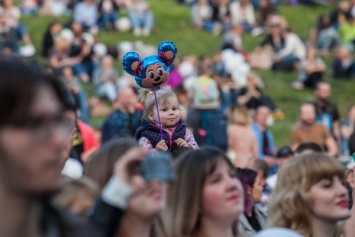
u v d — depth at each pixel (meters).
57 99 4.80
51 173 4.75
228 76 36.81
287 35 45.34
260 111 25.41
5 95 4.66
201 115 23.08
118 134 19.39
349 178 12.17
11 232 4.75
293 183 8.09
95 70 39.12
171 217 7.40
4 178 4.72
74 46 40.00
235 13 50.66
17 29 43.41
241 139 23.08
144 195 6.21
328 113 29.34
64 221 4.97
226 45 43.28
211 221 7.41
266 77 43.84
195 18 51.03
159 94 10.80
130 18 48.62
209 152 7.46
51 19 48.88
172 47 10.50
